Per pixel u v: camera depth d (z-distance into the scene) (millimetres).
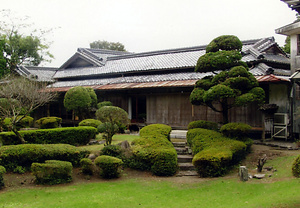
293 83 13242
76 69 26281
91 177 9906
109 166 9695
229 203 7102
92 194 8148
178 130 16969
